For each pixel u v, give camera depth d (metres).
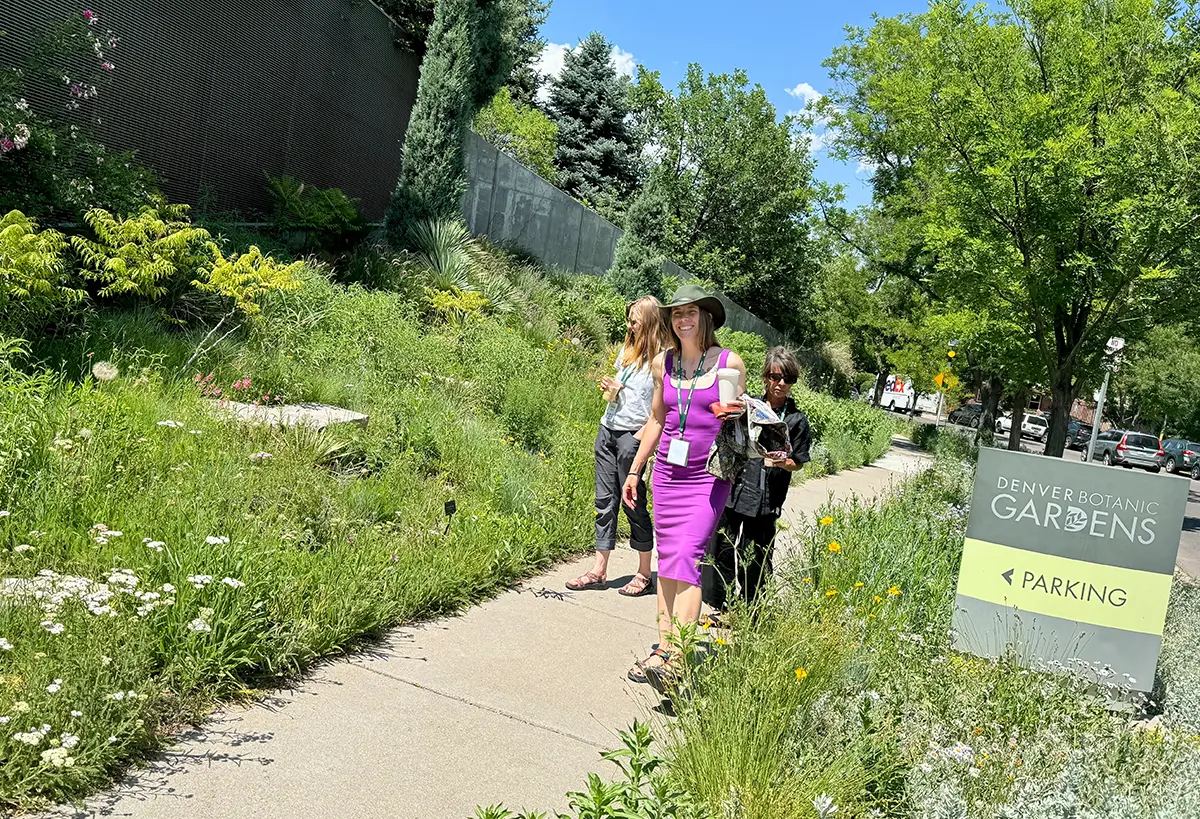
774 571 5.58
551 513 6.70
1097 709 4.30
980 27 14.14
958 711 3.98
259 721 3.43
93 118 9.34
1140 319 14.61
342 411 7.32
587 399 11.08
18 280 5.98
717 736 3.29
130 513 4.44
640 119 35.66
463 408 8.77
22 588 3.48
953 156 14.49
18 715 2.76
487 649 4.54
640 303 5.79
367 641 4.38
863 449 18.83
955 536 7.44
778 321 36.38
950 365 30.44
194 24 10.82
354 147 14.92
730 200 34.12
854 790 3.13
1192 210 12.45
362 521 5.45
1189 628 6.47
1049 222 13.22
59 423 5.00
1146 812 3.30
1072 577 5.19
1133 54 13.87
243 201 12.23
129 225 7.36
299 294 9.22
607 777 3.37
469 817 2.98
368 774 3.16
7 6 8.21
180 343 7.30
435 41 13.72
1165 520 5.08
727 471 4.29
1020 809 3.12
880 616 5.10
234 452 5.63
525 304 14.26
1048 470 5.25
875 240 33.12
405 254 12.75
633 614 5.45
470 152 17.05
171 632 3.54
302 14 12.98
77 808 2.69
